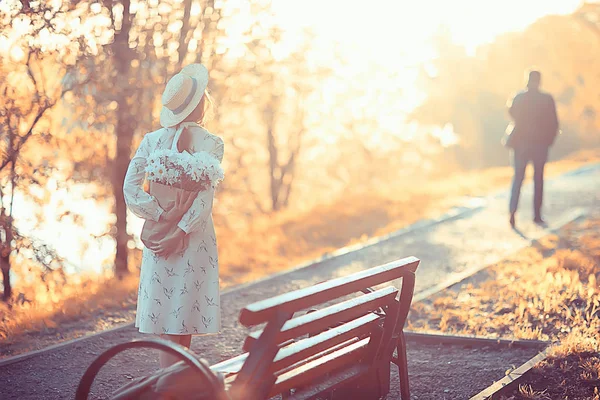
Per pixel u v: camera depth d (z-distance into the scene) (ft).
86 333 21.43
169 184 12.87
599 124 152.15
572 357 16.22
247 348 10.20
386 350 13.14
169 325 13.08
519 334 18.72
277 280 28.86
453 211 45.01
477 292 24.18
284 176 68.13
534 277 25.29
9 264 29.45
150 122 33.88
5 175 29.30
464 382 15.70
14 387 16.33
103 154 35.58
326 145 69.82
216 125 41.78
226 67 39.22
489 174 70.03
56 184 30.71
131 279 30.22
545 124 37.91
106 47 31.17
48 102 29.17
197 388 10.21
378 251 34.22
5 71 28.53
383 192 55.57
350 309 11.72
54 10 28.35
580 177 59.41
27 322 22.22
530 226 38.52
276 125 64.85
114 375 17.13
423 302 23.56
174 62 34.94
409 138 69.00
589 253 29.58
